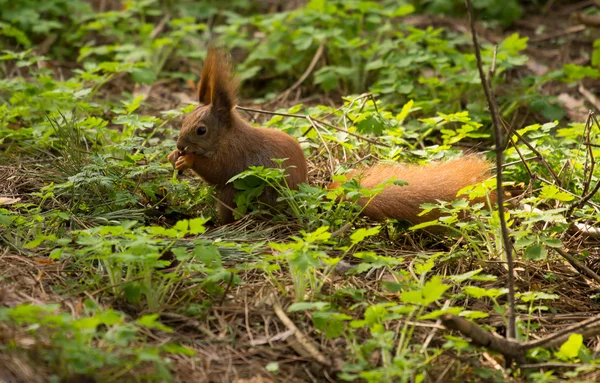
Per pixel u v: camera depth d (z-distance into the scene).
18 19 16.75
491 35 18.16
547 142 12.32
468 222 9.72
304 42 15.91
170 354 7.21
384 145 11.96
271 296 8.11
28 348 6.70
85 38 17.75
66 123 12.00
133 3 17.97
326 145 11.42
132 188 10.91
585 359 7.23
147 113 14.50
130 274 8.04
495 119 7.57
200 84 10.86
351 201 9.98
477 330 7.12
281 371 7.16
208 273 8.25
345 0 17.58
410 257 9.49
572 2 19.66
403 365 6.73
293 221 10.19
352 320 7.89
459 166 10.55
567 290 9.02
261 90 16.55
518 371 7.30
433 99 14.41
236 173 10.52
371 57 15.95
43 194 10.41
